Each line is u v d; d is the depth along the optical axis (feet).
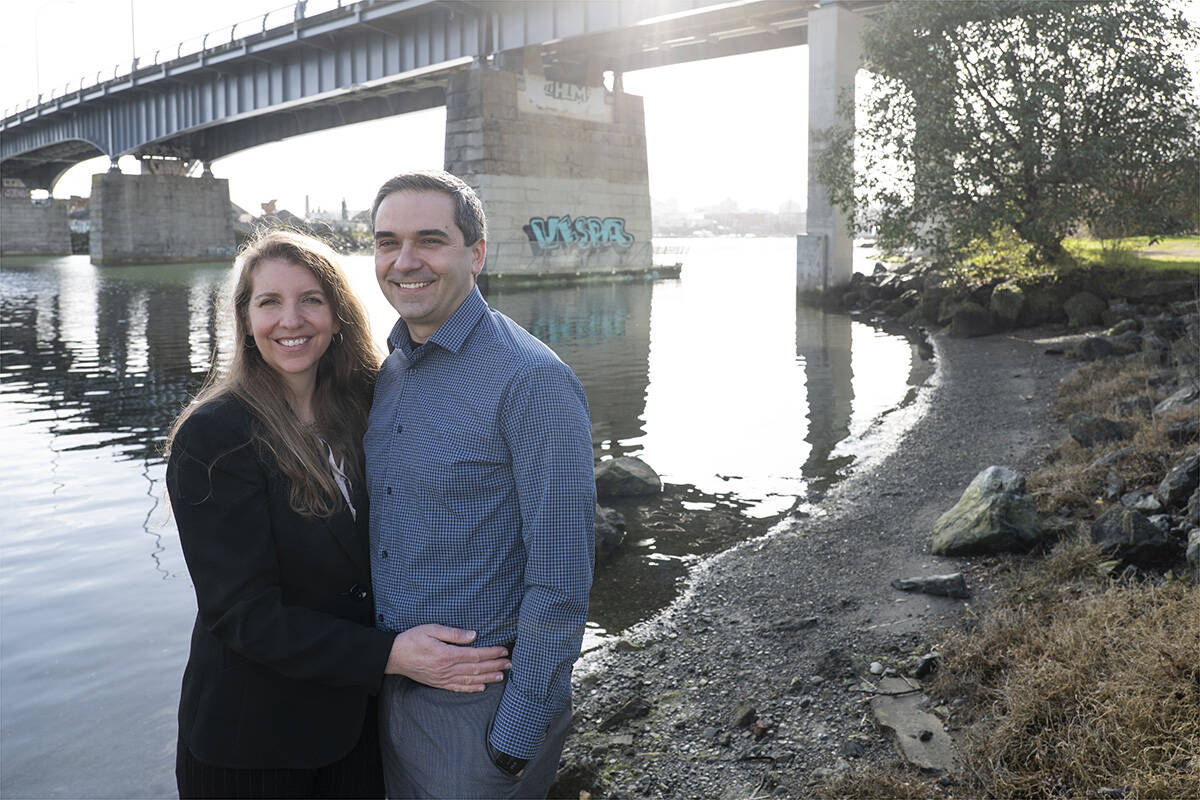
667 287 122.93
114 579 20.49
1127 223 62.23
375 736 8.16
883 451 29.91
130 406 42.29
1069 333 56.18
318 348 7.71
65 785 12.36
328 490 7.47
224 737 7.18
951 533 18.80
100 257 205.16
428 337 7.66
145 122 180.75
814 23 89.25
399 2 118.62
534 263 127.85
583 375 47.88
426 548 7.39
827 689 13.65
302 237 7.80
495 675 7.32
